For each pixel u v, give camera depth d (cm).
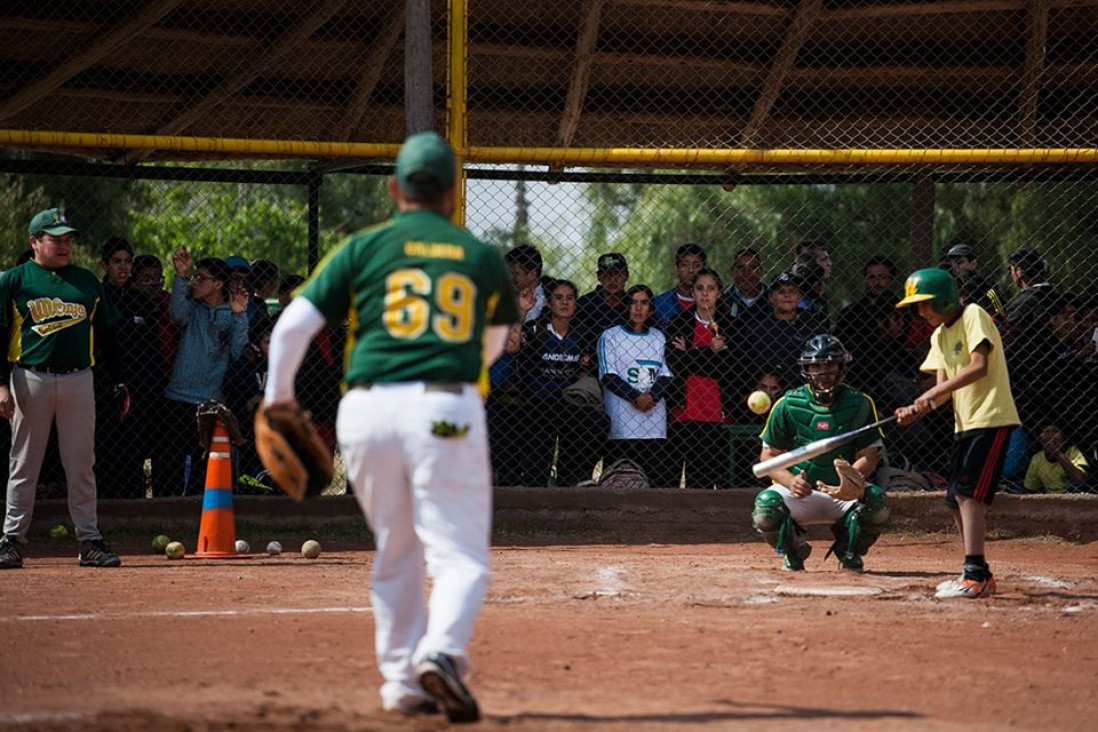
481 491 1137
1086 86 3656
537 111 3666
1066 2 3406
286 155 3045
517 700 1245
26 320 2364
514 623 1727
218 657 1469
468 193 3309
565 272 6206
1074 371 3134
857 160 2955
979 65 3603
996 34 3528
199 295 3025
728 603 1953
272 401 1144
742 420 3139
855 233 6631
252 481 3067
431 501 1112
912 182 3672
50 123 3562
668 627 1706
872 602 1981
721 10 3384
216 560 2547
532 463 3062
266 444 1148
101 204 5872
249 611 1838
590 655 1499
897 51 3597
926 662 1505
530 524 3012
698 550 2770
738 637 1638
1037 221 5731
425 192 1179
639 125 3772
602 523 3025
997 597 2044
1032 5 3378
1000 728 1180
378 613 1182
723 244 7081
